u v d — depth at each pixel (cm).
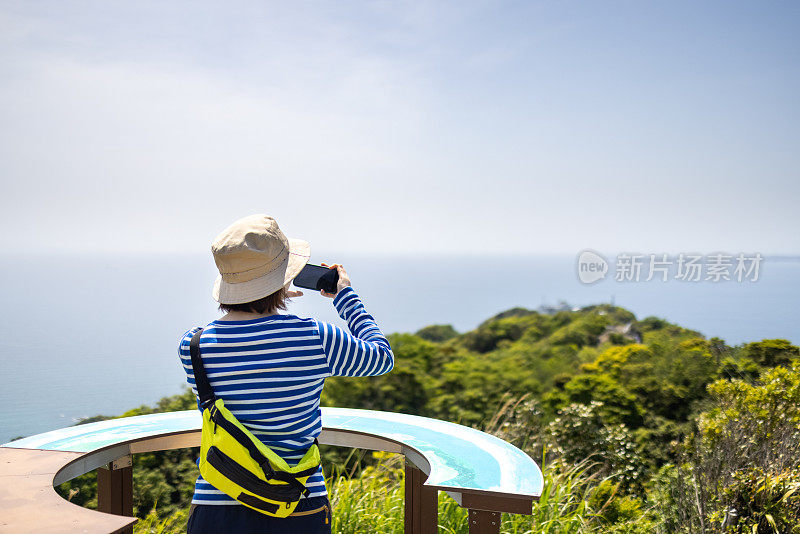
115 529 133
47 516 142
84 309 12525
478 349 2581
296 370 138
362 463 433
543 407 1054
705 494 360
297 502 135
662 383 893
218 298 145
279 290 146
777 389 367
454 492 187
